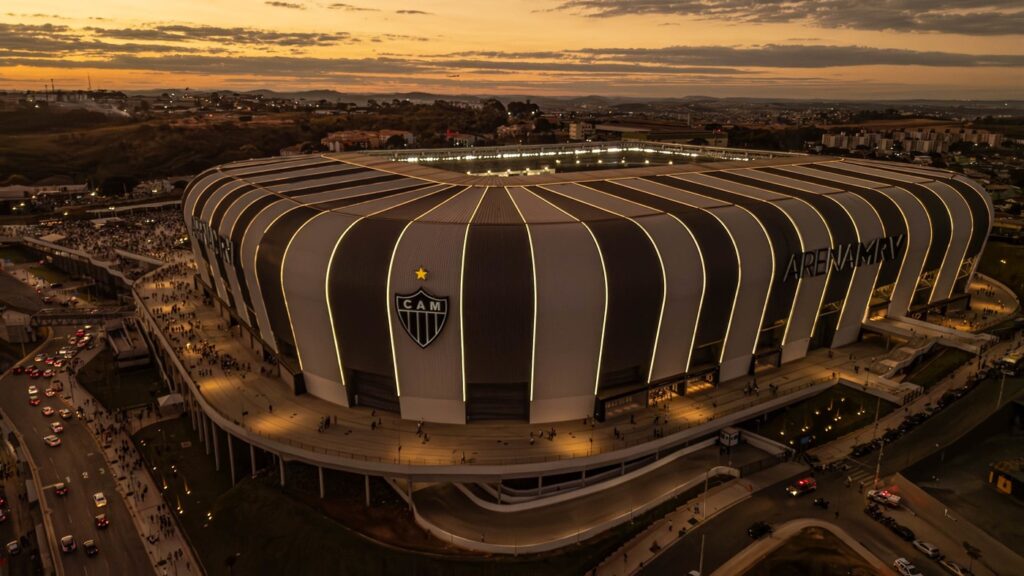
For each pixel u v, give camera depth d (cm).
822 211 8244
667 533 5475
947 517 5581
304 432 6662
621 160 13412
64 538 6238
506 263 6297
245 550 5969
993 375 7906
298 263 6869
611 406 7056
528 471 6069
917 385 7731
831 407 7425
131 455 8006
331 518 6078
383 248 6525
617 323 6612
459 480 6056
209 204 9638
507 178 9062
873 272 8750
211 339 9431
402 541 5697
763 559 5069
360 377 7175
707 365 7681
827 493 5934
